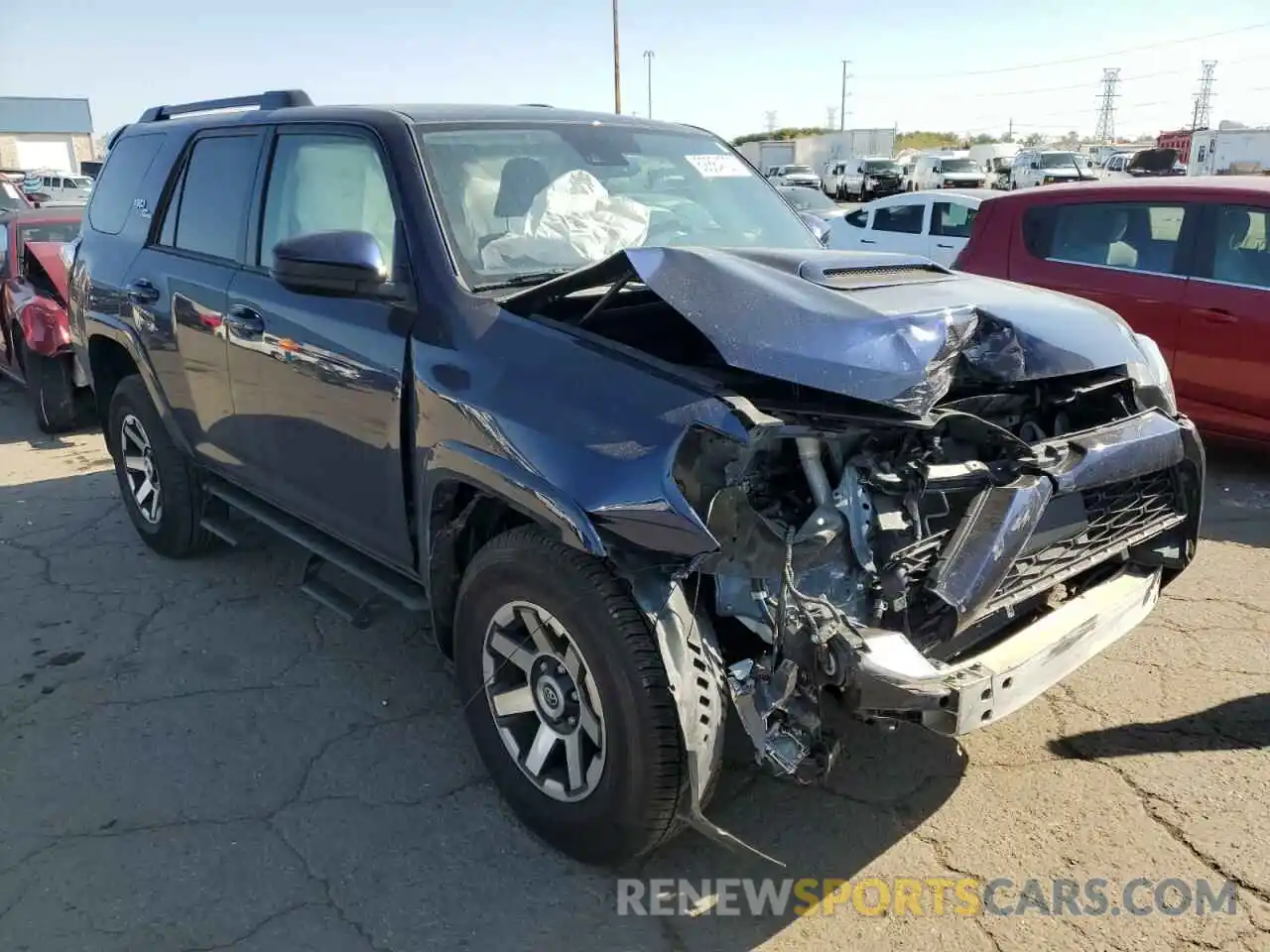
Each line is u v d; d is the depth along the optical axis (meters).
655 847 2.62
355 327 3.26
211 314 4.00
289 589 4.73
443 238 3.13
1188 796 3.05
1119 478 2.91
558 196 3.51
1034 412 3.23
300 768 3.33
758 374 2.66
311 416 3.52
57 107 69.94
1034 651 2.63
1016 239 7.05
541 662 2.78
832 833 2.96
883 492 2.62
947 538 2.68
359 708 3.69
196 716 3.65
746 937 2.58
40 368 7.64
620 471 2.44
